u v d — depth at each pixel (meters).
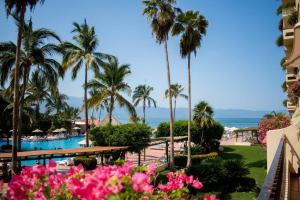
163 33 28.92
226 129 88.06
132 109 37.03
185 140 39.75
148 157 40.38
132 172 2.96
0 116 52.03
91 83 36.31
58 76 27.45
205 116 41.47
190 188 16.50
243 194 18.41
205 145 41.75
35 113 60.34
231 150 44.84
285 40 22.88
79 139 80.69
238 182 19.47
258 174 24.94
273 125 22.75
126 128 28.88
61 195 2.83
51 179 2.92
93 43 35.28
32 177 2.91
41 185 2.85
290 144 10.79
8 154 22.33
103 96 36.06
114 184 2.36
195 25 30.03
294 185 8.95
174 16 29.14
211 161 20.98
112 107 36.41
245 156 37.88
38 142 73.50
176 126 44.84
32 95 52.66
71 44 34.91
